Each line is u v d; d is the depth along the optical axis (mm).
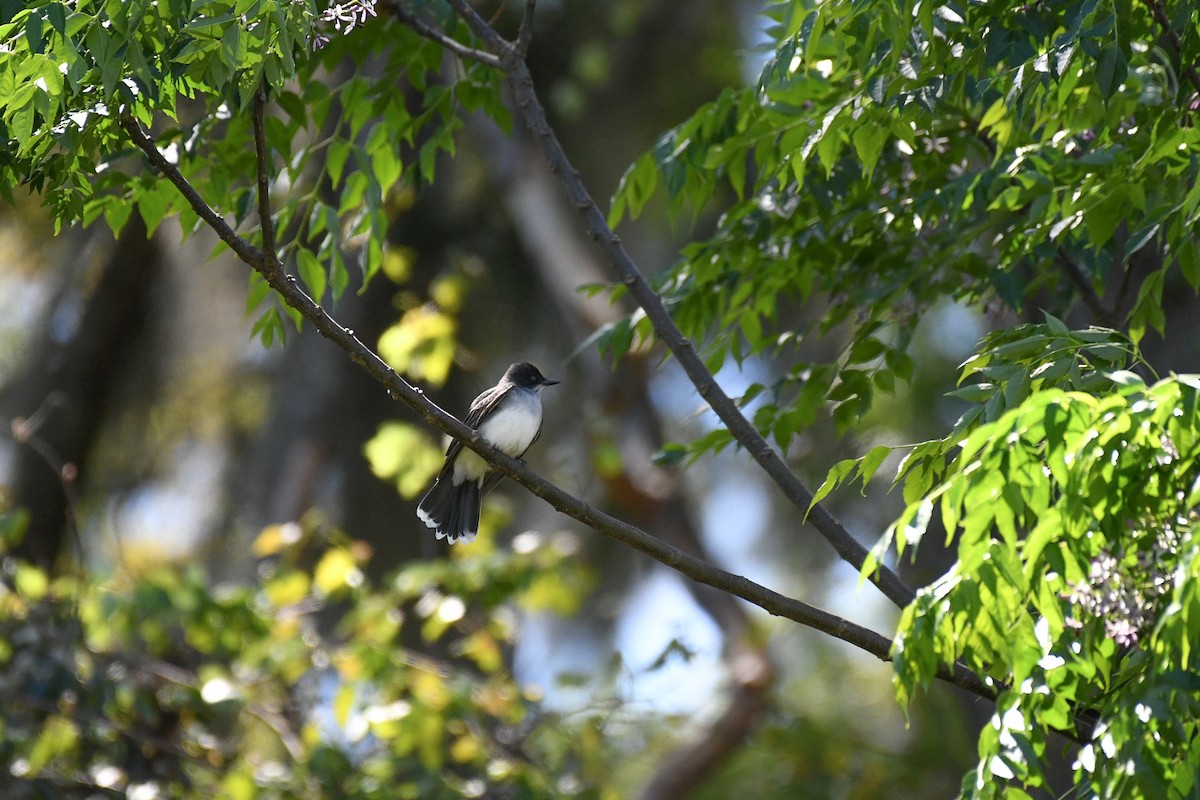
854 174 8781
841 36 7297
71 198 6633
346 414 19766
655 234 21188
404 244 19594
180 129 8617
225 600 12633
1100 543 5277
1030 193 7668
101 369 19531
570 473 20000
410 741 12391
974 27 7094
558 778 14117
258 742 14578
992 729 5141
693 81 20609
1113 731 4941
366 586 14414
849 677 21750
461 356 14500
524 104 8766
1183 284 13148
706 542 20125
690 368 8125
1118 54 6195
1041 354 5871
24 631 11992
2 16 6367
